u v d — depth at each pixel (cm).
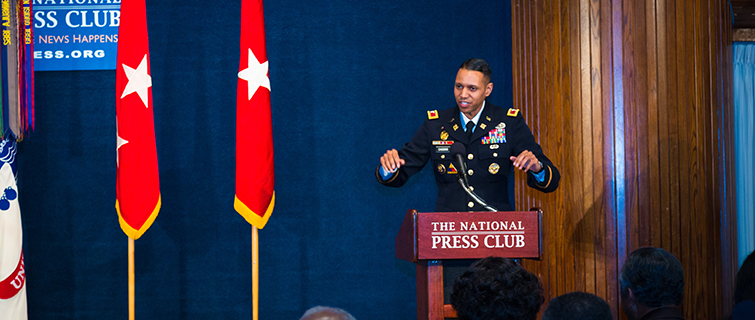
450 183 199
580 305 117
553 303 122
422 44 331
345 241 328
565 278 286
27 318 309
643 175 256
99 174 322
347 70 330
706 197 258
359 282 327
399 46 331
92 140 323
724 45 277
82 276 321
